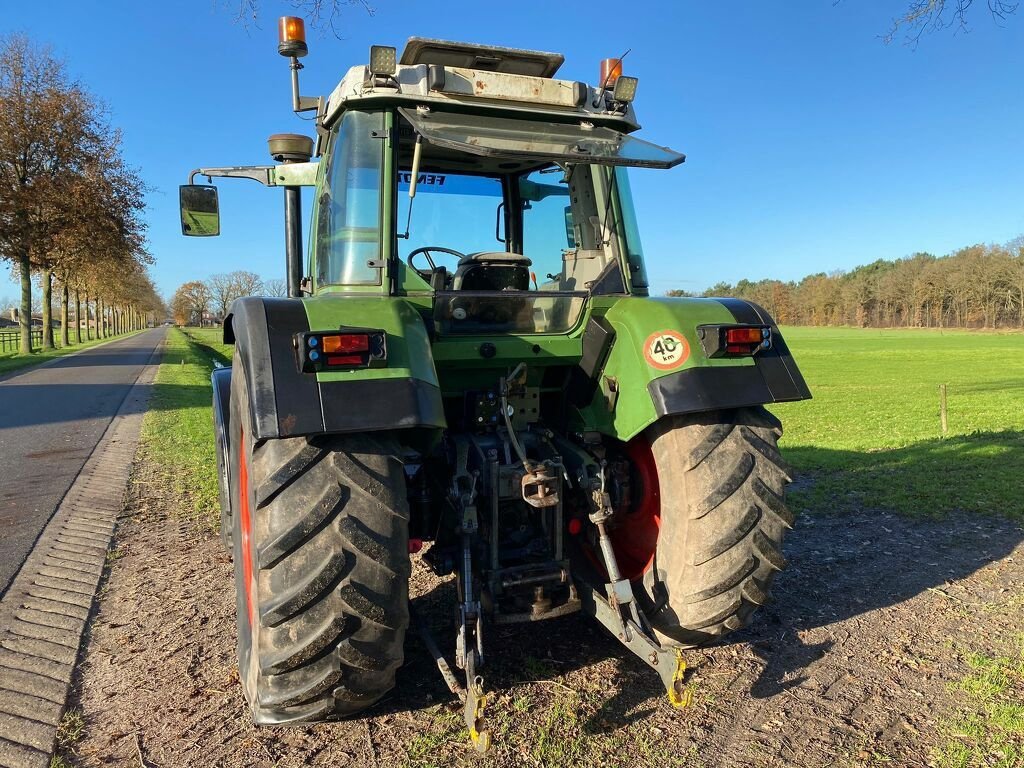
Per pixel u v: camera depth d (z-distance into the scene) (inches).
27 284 1226.0
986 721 111.6
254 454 91.9
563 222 140.8
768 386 110.2
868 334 3159.5
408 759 101.7
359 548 88.3
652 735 107.4
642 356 111.8
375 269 111.6
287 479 88.0
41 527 220.5
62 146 1131.9
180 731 110.0
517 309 119.3
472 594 103.1
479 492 114.1
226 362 1050.1
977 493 254.4
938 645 137.9
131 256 1341.0
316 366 88.5
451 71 111.4
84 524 223.9
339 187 114.7
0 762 101.4
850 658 132.6
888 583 171.0
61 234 1154.0
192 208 151.4
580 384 125.2
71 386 708.7
